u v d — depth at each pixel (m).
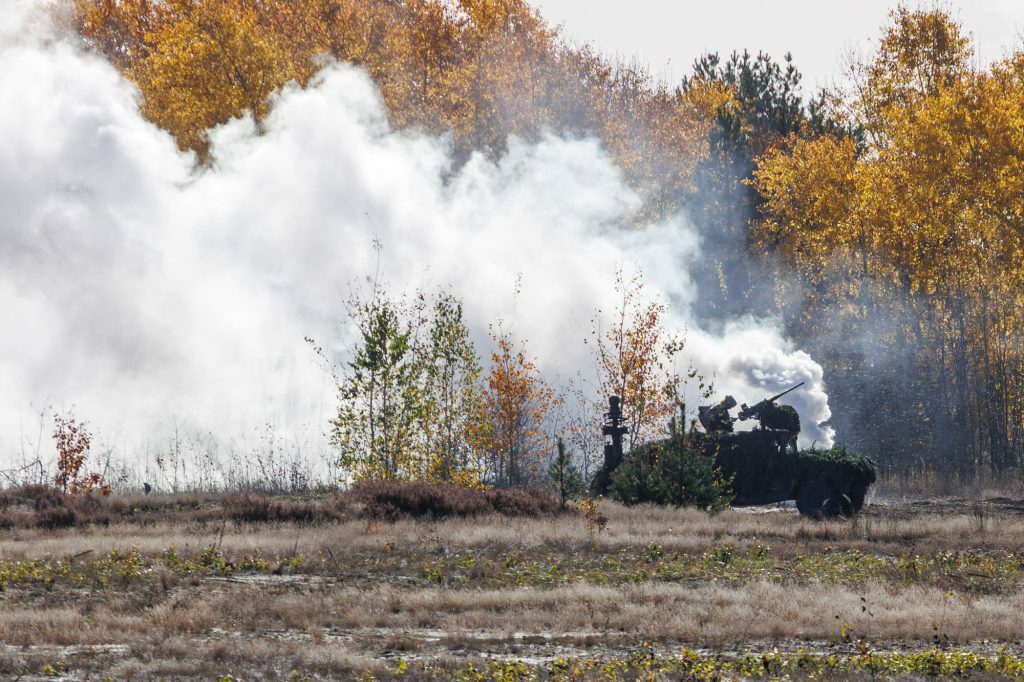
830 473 107.88
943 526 94.00
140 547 77.06
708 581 68.75
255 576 68.44
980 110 164.50
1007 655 48.25
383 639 51.44
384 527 89.56
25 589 62.34
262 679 42.50
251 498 98.25
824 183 195.00
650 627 54.41
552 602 60.03
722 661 47.75
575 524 93.12
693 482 108.31
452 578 68.31
